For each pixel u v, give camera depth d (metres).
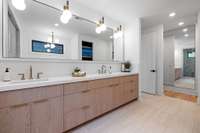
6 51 1.72
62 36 2.38
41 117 1.50
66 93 1.76
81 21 2.70
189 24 4.00
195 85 4.19
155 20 3.63
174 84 5.24
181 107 2.91
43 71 2.06
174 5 2.72
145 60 4.43
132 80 3.24
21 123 1.34
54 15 2.26
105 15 3.22
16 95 1.30
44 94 1.52
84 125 2.07
